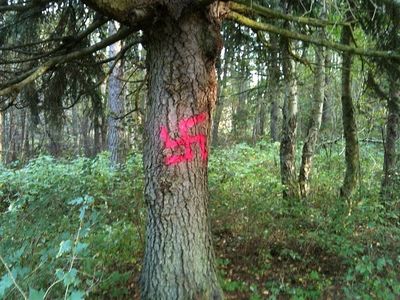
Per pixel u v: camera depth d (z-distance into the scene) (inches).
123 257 216.1
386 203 263.4
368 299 173.5
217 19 160.4
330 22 187.3
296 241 245.1
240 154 512.1
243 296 190.4
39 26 236.7
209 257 160.1
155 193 157.1
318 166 416.5
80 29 237.6
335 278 206.2
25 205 297.6
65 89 239.8
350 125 301.4
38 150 695.1
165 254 154.5
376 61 218.1
